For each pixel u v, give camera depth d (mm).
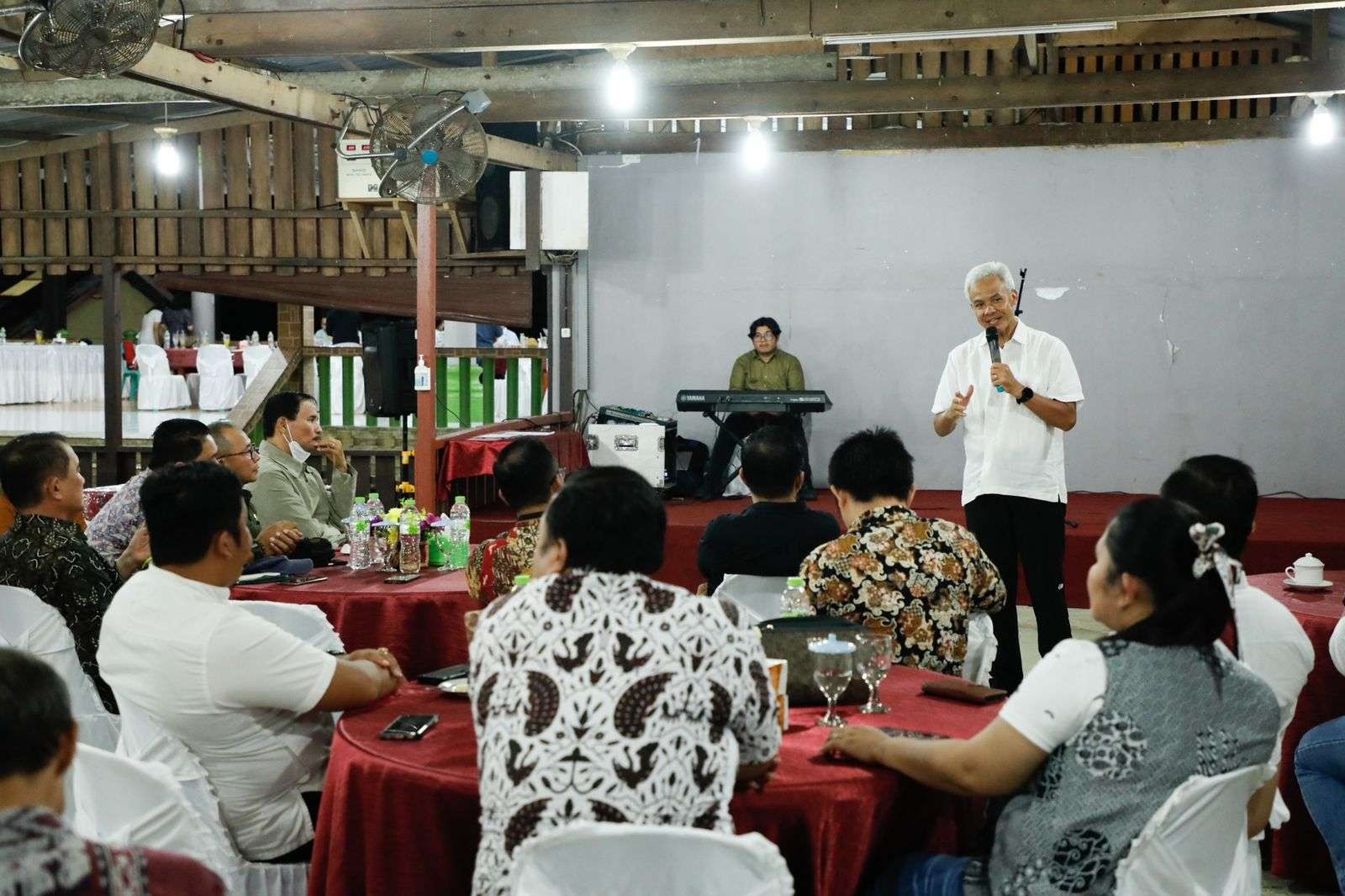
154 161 10156
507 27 6238
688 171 10031
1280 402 9555
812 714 2656
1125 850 2031
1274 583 4254
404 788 2295
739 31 6137
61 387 13891
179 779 2570
